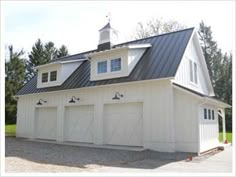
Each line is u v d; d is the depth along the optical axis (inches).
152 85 459.8
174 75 423.8
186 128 428.8
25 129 714.2
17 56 1466.5
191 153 416.2
